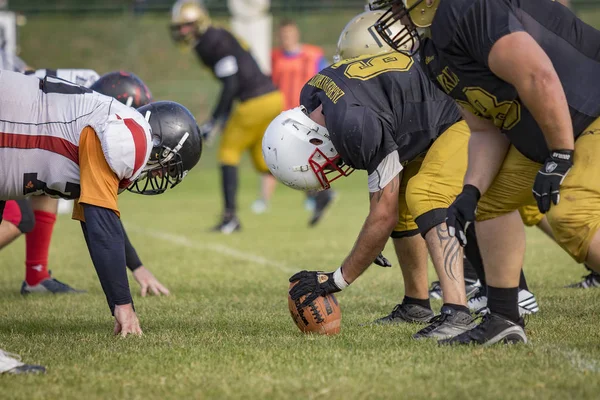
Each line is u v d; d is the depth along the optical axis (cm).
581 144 1088
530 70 1021
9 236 1769
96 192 1208
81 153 1192
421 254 1493
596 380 1011
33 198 1995
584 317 1499
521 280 1572
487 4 1052
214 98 6850
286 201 5169
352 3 6694
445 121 1362
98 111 1199
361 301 1797
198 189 6012
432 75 1162
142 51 7438
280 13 6706
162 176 1341
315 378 1057
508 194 1191
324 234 3325
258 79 3541
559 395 948
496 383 1008
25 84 1188
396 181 1301
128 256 1889
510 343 1224
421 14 1128
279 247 2923
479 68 1084
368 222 1317
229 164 3525
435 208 1320
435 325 1315
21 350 1247
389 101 1316
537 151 1113
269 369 1113
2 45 2519
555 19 1105
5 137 1154
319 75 1357
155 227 3722
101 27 7638
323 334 1371
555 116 1031
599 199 1066
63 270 2434
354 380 1042
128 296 1320
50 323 1544
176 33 3522
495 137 1184
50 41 7644
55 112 1188
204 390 1009
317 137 1307
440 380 1031
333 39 7069
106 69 7412
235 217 3519
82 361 1170
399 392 982
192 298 1870
